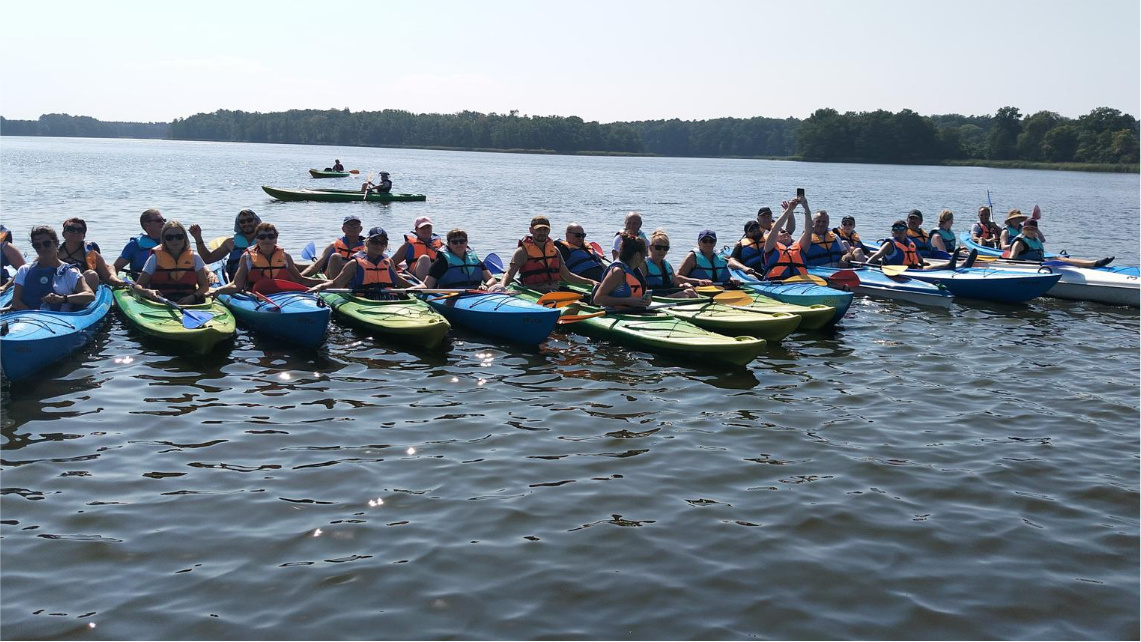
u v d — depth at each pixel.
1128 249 25.12
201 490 6.30
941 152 142.62
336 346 10.29
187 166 63.66
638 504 6.31
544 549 5.62
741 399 8.80
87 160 70.69
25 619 4.73
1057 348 11.52
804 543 5.83
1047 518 6.30
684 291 12.41
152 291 10.59
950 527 6.12
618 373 9.55
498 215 30.64
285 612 4.87
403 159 108.12
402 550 5.55
